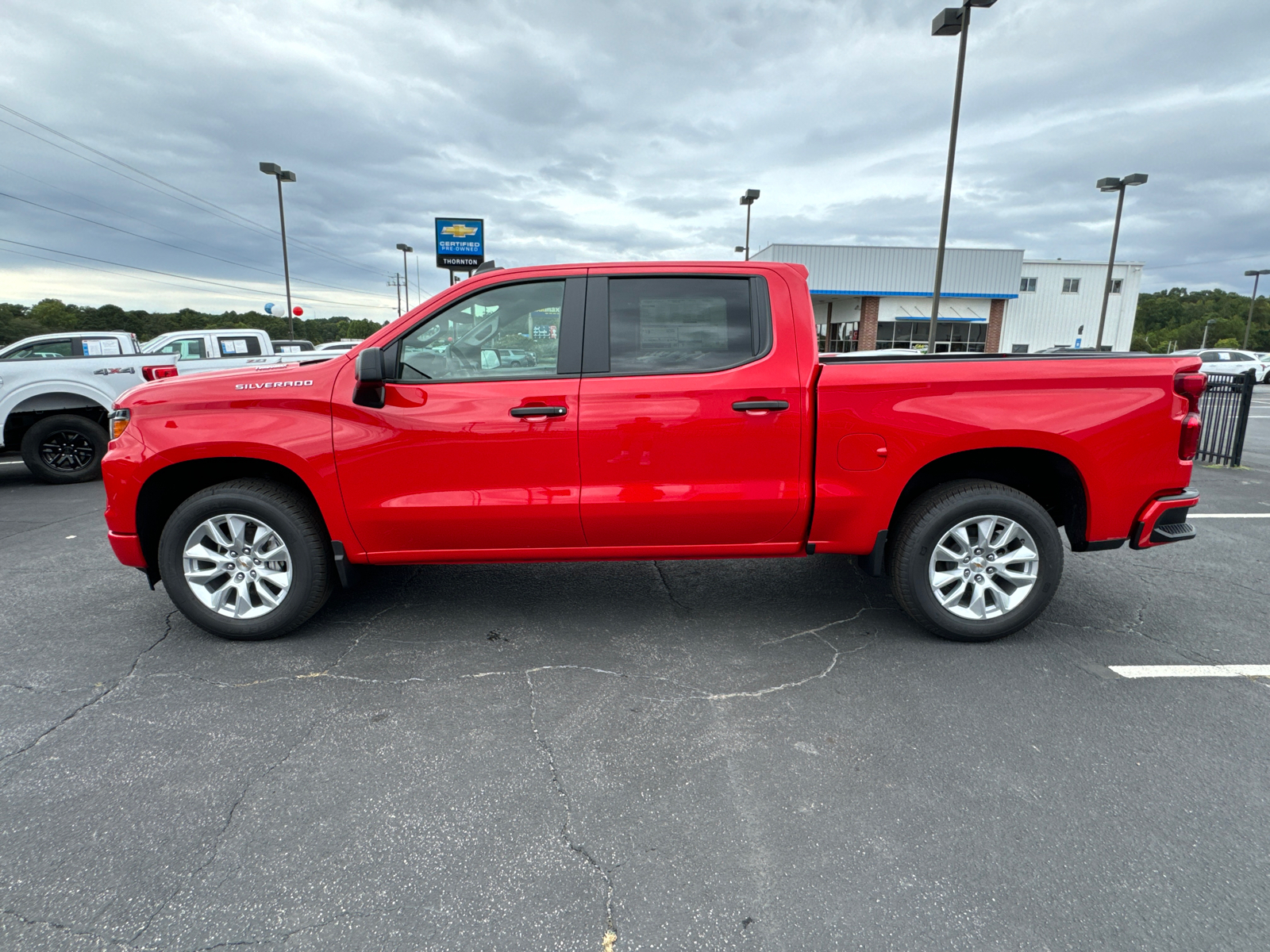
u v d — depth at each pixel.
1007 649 3.45
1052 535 3.33
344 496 3.32
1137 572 4.64
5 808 2.29
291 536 3.38
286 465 3.29
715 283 3.36
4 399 7.91
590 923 1.83
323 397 3.29
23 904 1.89
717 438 3.27
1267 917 1.83
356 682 3.14
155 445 3.30
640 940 1.78
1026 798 2.33
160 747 2.64
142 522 3.46
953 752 2.59
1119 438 3.24
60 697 3.02
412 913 1.87
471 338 3.33
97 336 8.91
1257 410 17.28
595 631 3.69
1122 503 3.31
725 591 4.27
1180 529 3.40
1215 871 2.00
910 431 3.23
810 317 3.35
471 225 17.97
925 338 35.06
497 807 2.30
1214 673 3.19
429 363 3.33
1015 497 3.30
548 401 3.24
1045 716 2.83
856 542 3.40
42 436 8.08
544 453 3.28
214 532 3.40
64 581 4.55
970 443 3.24
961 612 3.43
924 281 34.00
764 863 2.04
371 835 2.16
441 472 3.30
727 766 2.51
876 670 3.23
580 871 2.02
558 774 2.47
